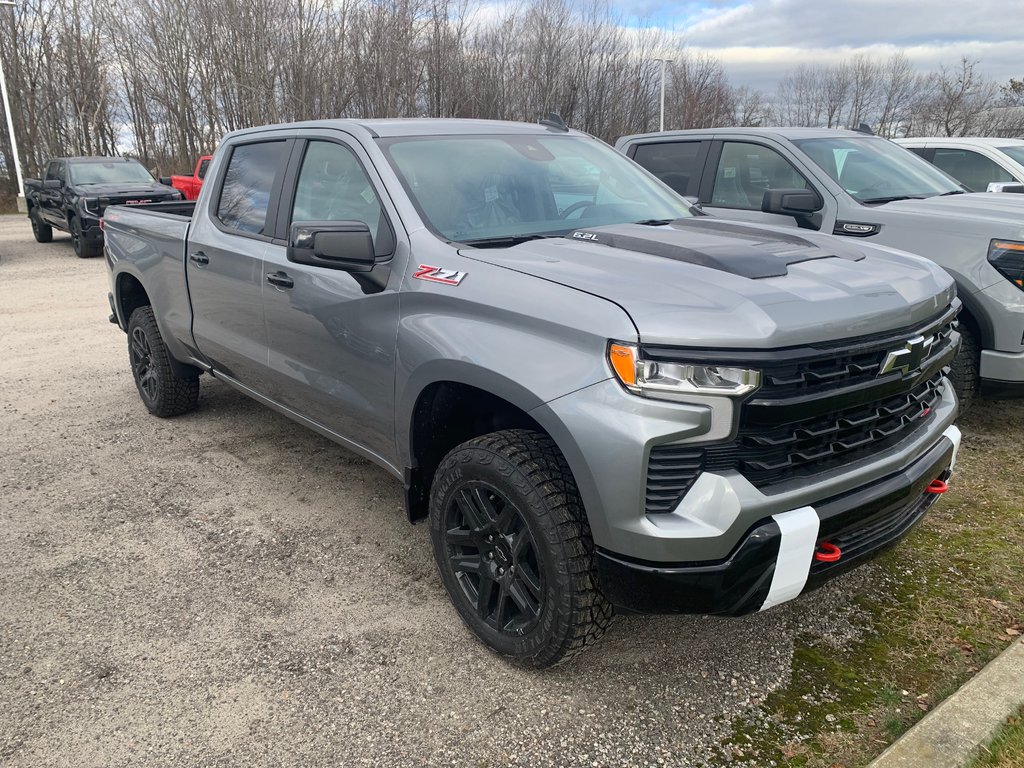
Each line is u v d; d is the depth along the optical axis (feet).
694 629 9.91
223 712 8.46
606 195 12.30
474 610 9.45
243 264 12.94
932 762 7.32
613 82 112.98
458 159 11.44
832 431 7.82
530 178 11.69
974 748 7.45
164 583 11.03
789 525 7.41
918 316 8.43
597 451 7.40
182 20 109.09
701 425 7.18
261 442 16.44
